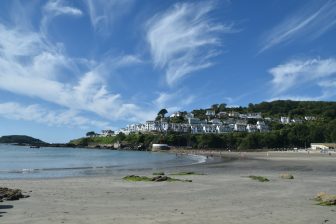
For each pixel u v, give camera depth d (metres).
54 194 22.30
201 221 14.09
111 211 16.38
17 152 163.88
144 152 180.62
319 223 13.75
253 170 50.69
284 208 17.28
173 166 64.50
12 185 27.73
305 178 34.31
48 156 122.31
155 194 22.72
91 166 65.94
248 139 197.12
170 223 13.69
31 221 13.87
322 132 195.25
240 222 13.93
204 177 35.56
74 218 14.55
